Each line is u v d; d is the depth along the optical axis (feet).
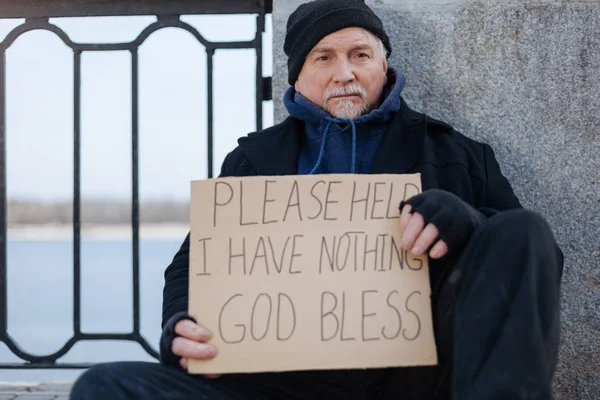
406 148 5.93
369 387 4.98
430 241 4.25
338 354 4.50
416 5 7.22
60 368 8.01
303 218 4.80
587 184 7.08
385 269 4.63
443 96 7.20
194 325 4.51
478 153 6.26
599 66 7.07
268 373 4.95
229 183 4.88
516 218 4.04
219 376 4.74
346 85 5.95
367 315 4.55
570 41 7.09
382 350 4.48
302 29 6.10
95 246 46.91
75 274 7.95
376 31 6.10
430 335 4.48
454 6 7.18
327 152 6.01
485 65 7.16
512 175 7.14
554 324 3.92
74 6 7.78
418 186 4.82
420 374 4.66
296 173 6.14
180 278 5.51
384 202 4.80
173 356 4.53
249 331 4.55
